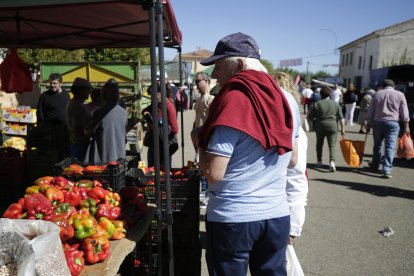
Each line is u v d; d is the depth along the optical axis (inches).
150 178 142.9
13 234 65.4
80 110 202.1
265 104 75.9
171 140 232.2
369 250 173.9
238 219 77.2
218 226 79.4
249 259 85.9
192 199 135.6
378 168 337.4
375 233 193.8
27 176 231.1
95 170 133.2
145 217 114.9
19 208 89.3
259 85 77.1
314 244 179.8
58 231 74.2
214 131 74.8
